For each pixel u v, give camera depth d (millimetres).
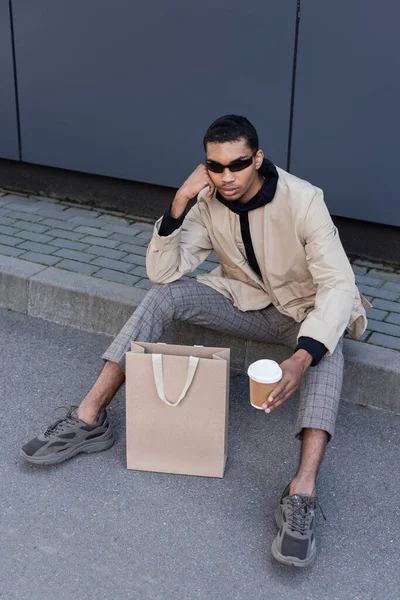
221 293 3258
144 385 2895
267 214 2957
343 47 4121
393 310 3969
